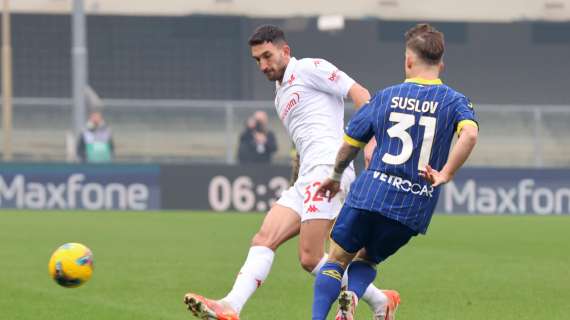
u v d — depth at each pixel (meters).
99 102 84.81
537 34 125.25
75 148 80.38
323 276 22.44
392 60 123.75
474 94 125.44
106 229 56.31
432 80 21.88
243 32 119.19
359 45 123.00
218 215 69.44
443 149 21.61
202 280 34.91
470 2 122.81
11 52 114.94
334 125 24.77
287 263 40.22
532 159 85.69
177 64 118.44
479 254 44.41
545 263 41.00
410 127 21.61
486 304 30.06
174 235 52.81
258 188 74.25
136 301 30.09
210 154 85.31
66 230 55.31
